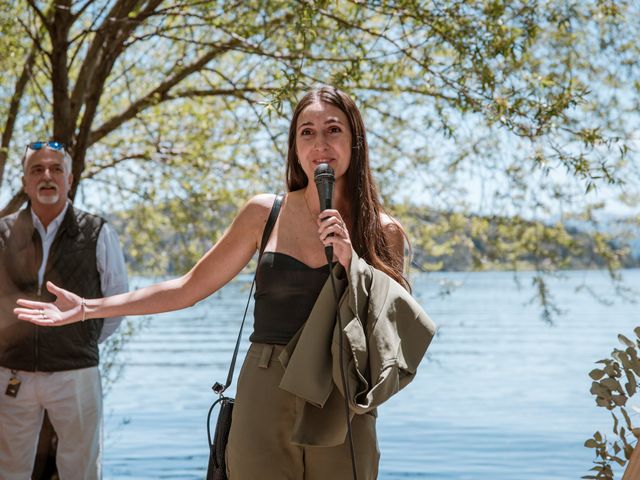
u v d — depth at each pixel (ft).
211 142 25.45
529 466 26.73
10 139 24.09
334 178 8.71
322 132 9.15
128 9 20.18
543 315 20.88
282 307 8.82
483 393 47.37
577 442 30.99
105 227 15.12
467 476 25.30
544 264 21.35
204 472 25.31
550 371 60.29
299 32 15.83
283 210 9.23
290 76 13.55
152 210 25.84
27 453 14.55
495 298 219.20
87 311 9.58
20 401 14.37
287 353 8.56
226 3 19.43
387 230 9.52
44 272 14.60
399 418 37.65
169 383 53.01
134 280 25.67
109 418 37.09
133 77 25.86
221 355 77.15
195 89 25.52
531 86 17.29
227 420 9.20
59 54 19.83
